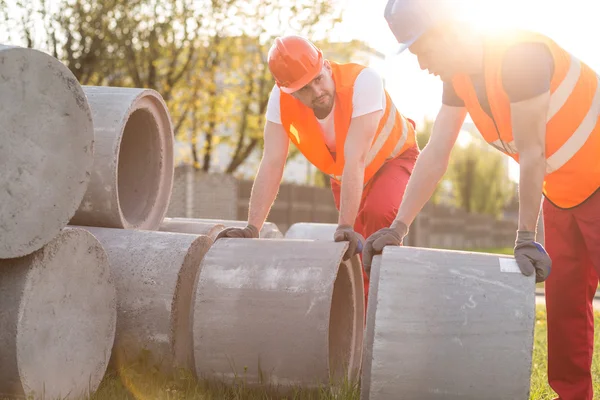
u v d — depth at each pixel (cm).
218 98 1891
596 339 628
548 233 354
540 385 413
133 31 1639
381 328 287
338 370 383
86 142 318
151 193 470
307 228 653
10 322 294
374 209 414
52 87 300
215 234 493
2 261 302
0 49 279
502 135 311
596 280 358
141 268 362
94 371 337
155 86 1747
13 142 285
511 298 287
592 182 321
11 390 300
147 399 332
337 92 371
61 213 308
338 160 390
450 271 292
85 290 328
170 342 355
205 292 335
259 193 383
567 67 304
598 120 314
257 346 326
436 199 4681
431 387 285
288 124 383
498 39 291
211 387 337
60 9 1541
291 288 325
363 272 429
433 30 289
